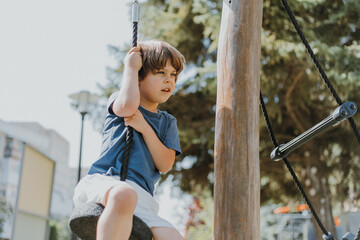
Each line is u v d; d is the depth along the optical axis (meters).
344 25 8.02
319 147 9.27
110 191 1.84
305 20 7.95
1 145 32.72
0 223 16.27
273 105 8.54
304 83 8.48
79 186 2.08
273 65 8.23
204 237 12.79
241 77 2.47
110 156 2.12
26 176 8.51
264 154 9.77
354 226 4.56
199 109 9.61
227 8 2.59
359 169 8.86
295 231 7.73
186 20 9.12
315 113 9.19
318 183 9.24
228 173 2.37
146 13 9.27
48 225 9.82
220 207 2.36
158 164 2.20
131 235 1.86
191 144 9.70
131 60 2.19
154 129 2.25
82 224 1.97
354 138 8.70
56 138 43.81
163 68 2.22
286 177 9.94
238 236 2.29
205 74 8.76
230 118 2.43
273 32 7.83
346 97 7.80
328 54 7.56
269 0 7.70
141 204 2.00
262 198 10.55
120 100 2.11
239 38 2.51
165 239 1.90
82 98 7.90
